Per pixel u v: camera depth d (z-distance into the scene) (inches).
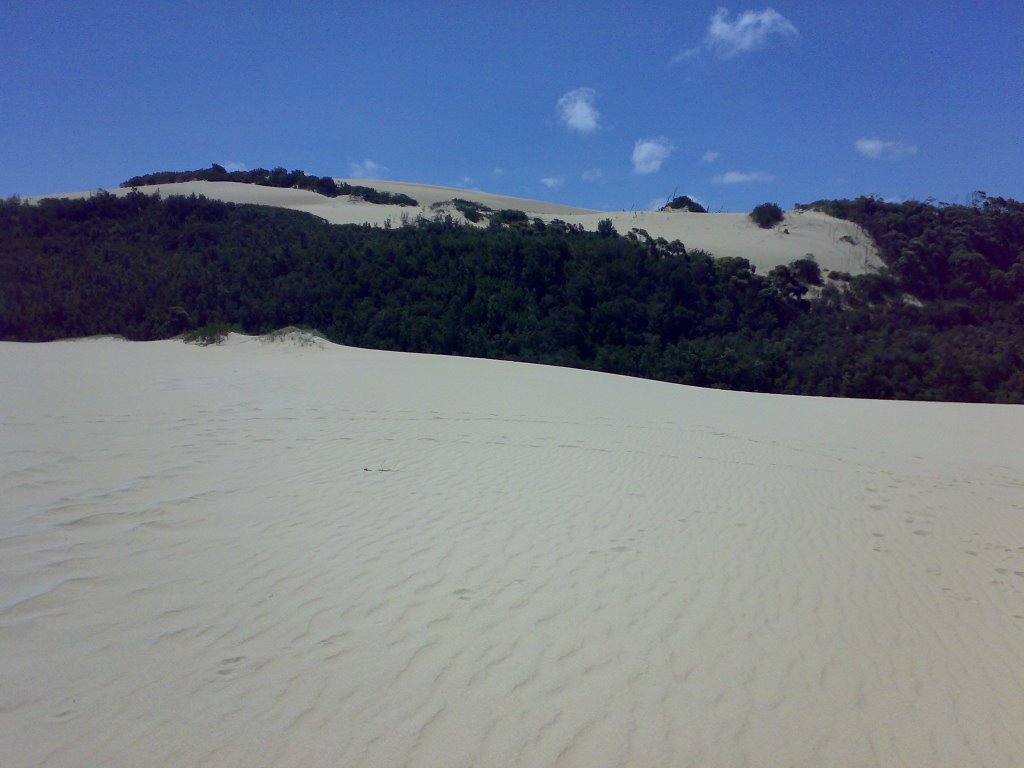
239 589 199.0
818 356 1172.5
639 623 190.5
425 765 133.3
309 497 283.6
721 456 411.5
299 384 576.1
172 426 399.9
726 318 1325.0
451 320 1117.1
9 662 158.7
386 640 174.9
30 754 131.4
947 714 160.9
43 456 319.3
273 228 1432.1
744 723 151.4
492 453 377.7
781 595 215.8
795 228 1925.4
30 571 201.6
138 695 149.5
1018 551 273.4
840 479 375.6
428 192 2819.9
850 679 171.8
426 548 235.0
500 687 157.6
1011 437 551.5
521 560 229.0
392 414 470.6
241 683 154.9
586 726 146.6
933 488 369.7
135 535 233.3
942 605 218.1
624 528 266.8
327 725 142.6
